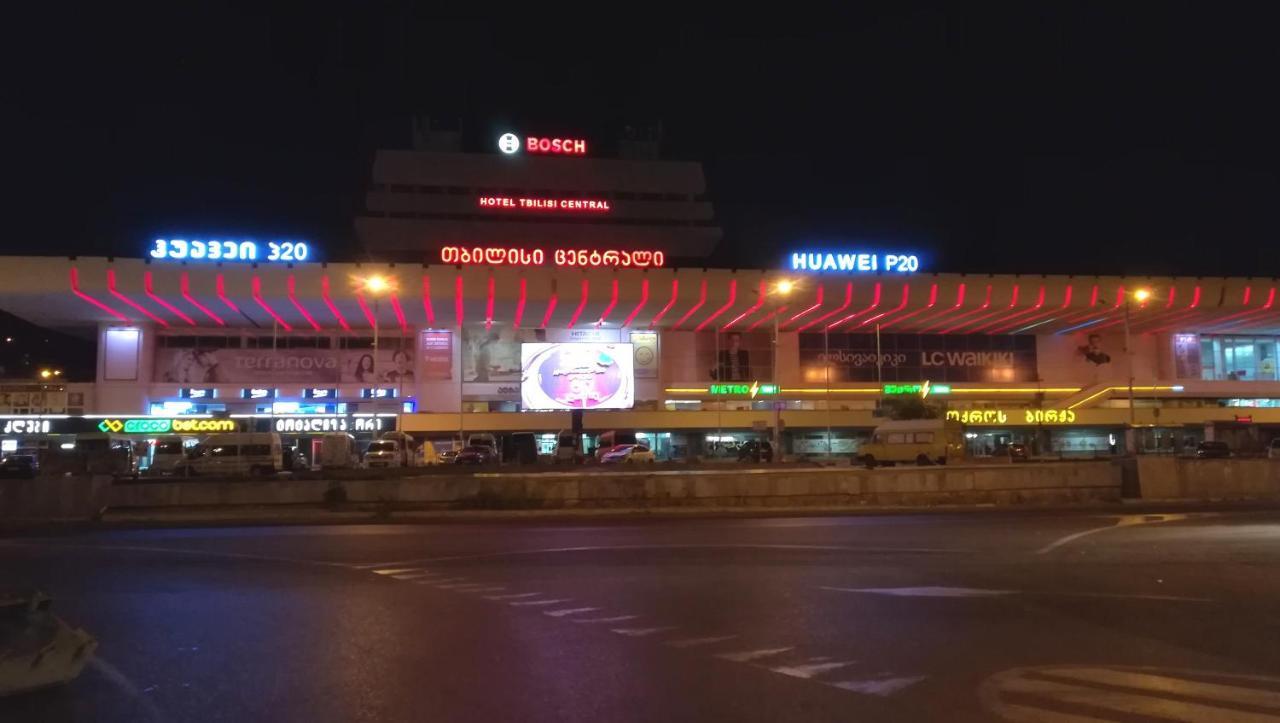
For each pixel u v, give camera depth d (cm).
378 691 654
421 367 7231
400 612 963
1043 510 2511
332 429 6431
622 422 6688
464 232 8250
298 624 900
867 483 2633
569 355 6456
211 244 6034
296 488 2430
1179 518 2195
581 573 1257
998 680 688
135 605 1010
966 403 8000
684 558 1423
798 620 919
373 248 8150
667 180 8694
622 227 8531
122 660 749
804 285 6500
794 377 7906
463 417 6594
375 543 1680
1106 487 2791
